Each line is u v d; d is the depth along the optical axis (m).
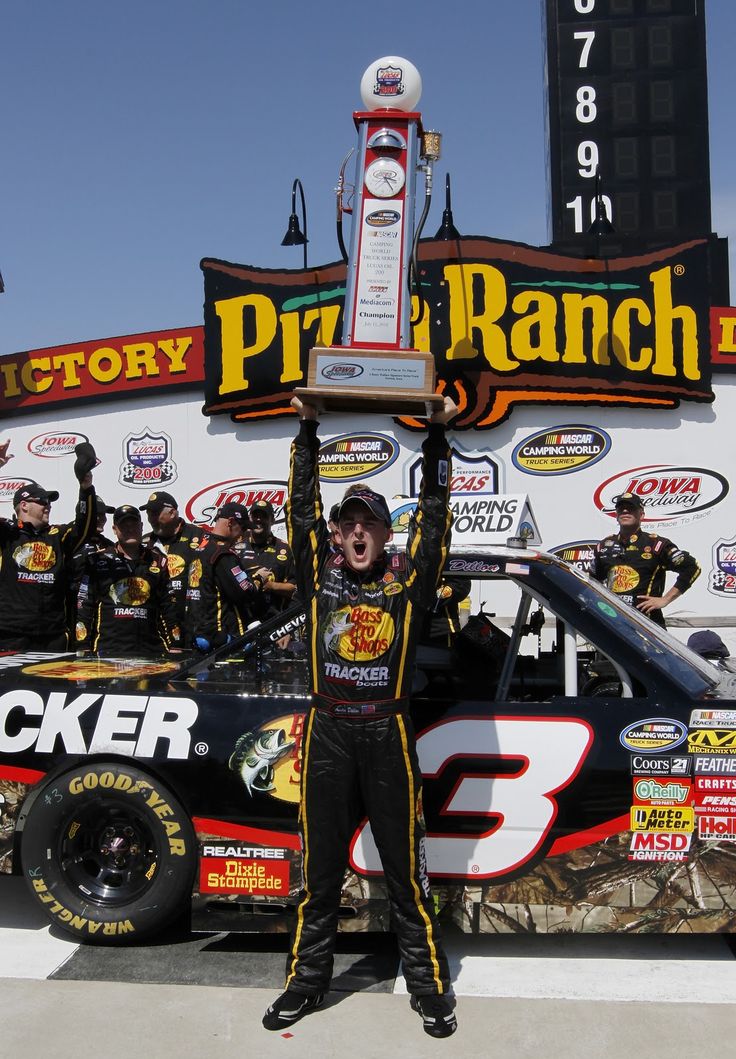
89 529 5.75
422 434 10.10
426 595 3.04
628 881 3.26
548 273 9.86
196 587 6.09
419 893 3.02
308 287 10.20
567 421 9.99
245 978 3.25
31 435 11.01
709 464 9.87
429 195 3.93
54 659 4.32
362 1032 2.90
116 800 3.42
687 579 6.82
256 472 10.53
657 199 14.35
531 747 3.30
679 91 14.34
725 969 3.34
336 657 2.98
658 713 3.29
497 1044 2.83
